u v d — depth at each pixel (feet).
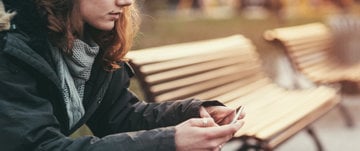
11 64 6.98
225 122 8.74
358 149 19.54
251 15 64.59
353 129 22.02
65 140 6.84
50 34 7.48
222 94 15.43
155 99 12.13
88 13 7.61
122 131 9.20
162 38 36.09
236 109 8.77
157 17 38.40
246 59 17.58
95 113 9.19
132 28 8.70
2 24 7.12
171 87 12.94
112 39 8.39
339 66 25.09
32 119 6.80
